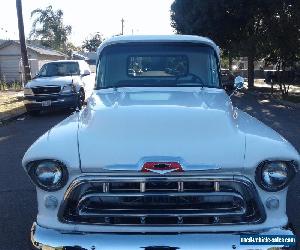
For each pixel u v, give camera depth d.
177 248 3.43
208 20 29.03
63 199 3.55
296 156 3.53
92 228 3.54
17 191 6.97
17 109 17.41
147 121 3.78
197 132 3.66
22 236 5.27
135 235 3.49
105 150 3.53
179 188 3.46
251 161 3.48
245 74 48.41
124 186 3.50
